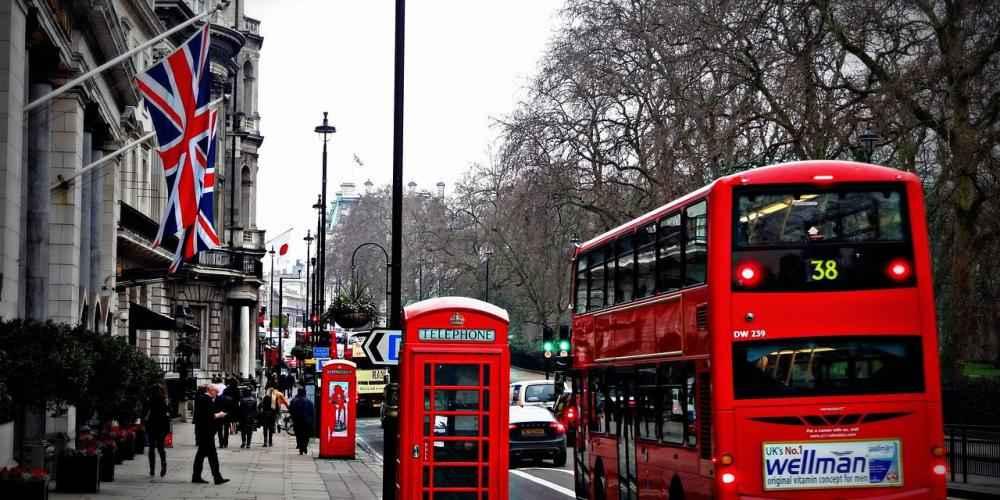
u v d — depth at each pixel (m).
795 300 15.47
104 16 31.33
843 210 15.70
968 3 35.88
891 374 15.48
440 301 19.39
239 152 96.88
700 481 16.06
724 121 45.72
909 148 36.84
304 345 90.38
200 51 25.75
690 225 16.73
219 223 89.62
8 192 23.47
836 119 39.19
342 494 26.28
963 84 35.91
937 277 38.81
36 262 29.28
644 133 56.03
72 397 20.94
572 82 56.97
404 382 19.03
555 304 91.00
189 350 53.66
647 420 19.08
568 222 66.62
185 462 35.31
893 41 38.84
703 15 44.62
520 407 36.91
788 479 15.24
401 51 22.22
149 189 57.28
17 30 24.05
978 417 36.34
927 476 15.38
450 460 19.00
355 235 157.12
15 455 26.42
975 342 38.66
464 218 114.25
